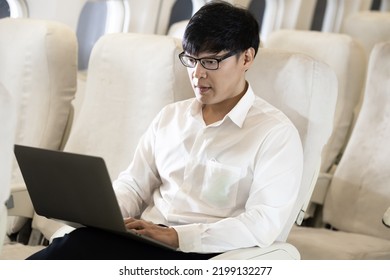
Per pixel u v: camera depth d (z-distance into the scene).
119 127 3.01
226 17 2.29
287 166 2.32
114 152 3.01
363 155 3.30
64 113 3.25
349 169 3.33
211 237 2.25
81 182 2.09
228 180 2.38
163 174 2.53
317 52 3.89
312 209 3.50
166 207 2.48
